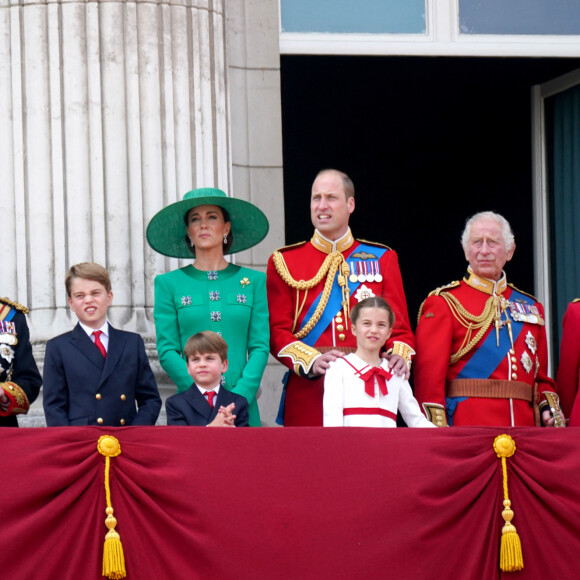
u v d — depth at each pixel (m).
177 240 24.75
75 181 25.95
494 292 24.48
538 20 31.03
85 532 19.75
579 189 32.97
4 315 22.80
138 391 22.55
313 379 22.98
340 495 20.22
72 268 22.50
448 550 20.31
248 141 29.16
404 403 22.64
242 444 20.25
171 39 26.59
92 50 26.22
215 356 22.25
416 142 43.03
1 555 19.41
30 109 26.17
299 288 24.30
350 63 37.34
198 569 19.81
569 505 20.66
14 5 26.44
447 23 30.48
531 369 24.30
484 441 20.69
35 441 19.86
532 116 34.03
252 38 29.34
